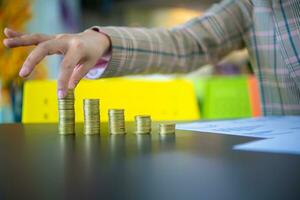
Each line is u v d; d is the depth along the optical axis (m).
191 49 0.97
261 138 0.52
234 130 0.63
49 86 1.08
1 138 0.56
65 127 0.60
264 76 1.02
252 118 0.88
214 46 1.02
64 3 2.51
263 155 0.39
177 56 0.92
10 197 0.26
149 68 0.85
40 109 1.07
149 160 0.38
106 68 0.75
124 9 2.68
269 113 1.02
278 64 0.97
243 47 1.09
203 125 0.73
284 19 0.90
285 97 0.98
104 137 0.56
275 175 0.31
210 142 0.50
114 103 1.13
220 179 0.30
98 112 0.60
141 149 0.44
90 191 0.27
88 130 0.60
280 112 0.99
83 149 0.45
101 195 0.26
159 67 0.88
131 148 0.45
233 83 1.47
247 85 1.48
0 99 2.10
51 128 0.71
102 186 0.28
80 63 0.65
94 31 0.73
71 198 0.25
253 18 1.02
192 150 0.43
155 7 2.69
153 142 0.50
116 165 0.35
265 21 0.97
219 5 1.08
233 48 1.07
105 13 2.67
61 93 0.60
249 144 0.47
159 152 0.42
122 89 1.15
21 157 0.40
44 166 0.35
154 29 0.92
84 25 2.62
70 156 0.40
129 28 0.84
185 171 0.33
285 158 0.38
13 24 2.24
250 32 1.04
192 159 0.38
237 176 0.31
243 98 1.46
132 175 0.31
